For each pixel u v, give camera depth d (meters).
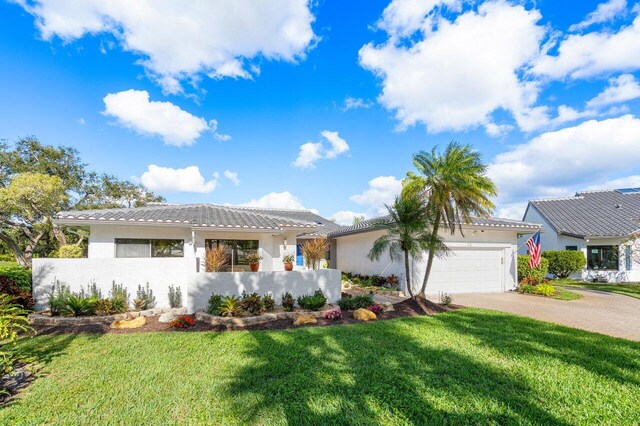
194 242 14.68
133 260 12.12
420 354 7.16
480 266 19.08
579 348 7.73
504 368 6.40
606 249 25.28
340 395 5.21
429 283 18.02
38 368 6.36
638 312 12.88
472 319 10.96
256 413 4.70
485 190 13.50
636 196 30.36
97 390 5.41
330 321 10.61
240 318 10.10
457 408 4.85
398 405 4.92
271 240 17.05
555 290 18.00
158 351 7.39
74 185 32.97
